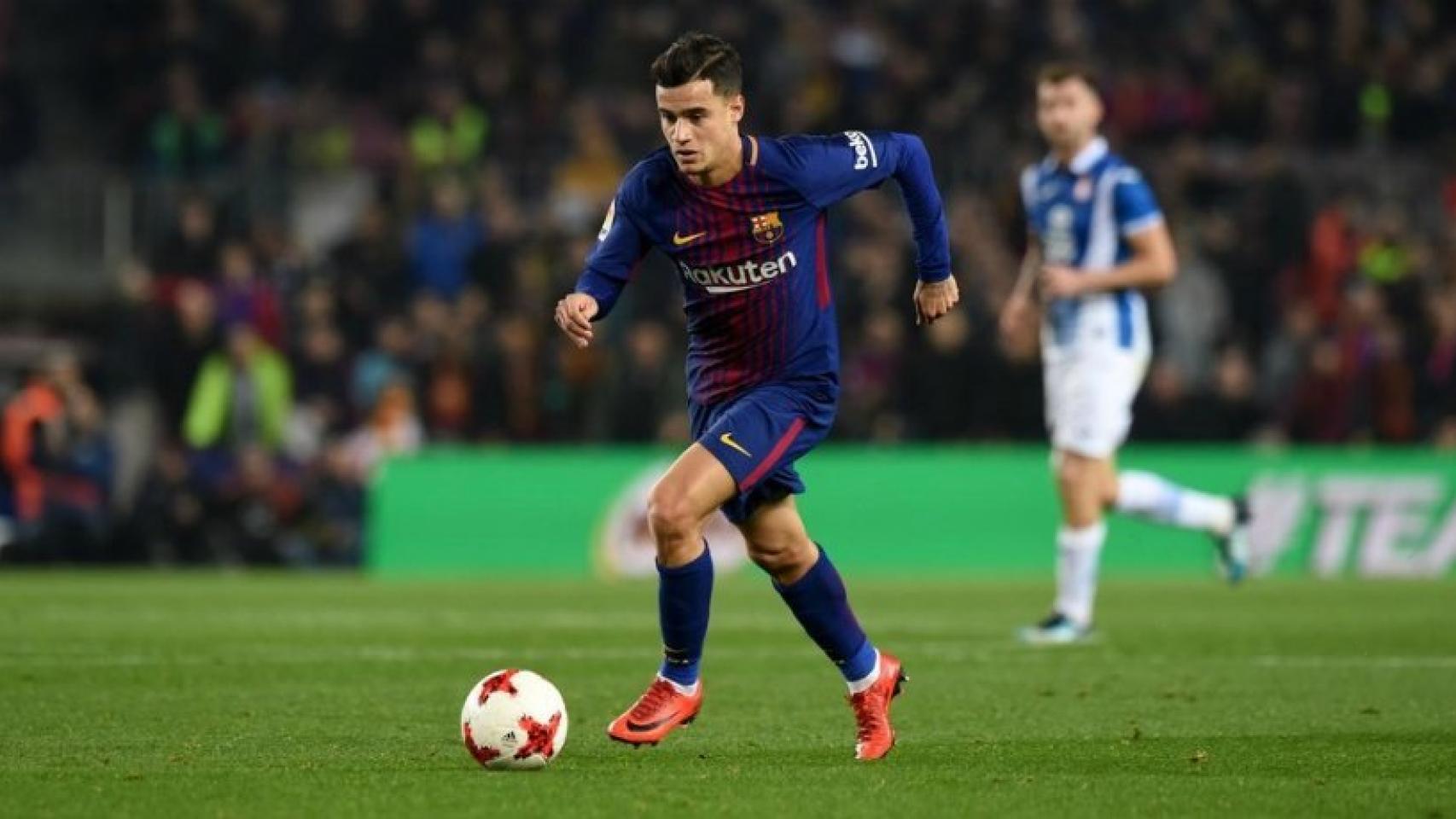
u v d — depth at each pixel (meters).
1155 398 62.00
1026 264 38.59
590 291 21.36
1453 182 76.00
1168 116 78.75
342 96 77.25
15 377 69.00
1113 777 19.89
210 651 33.03
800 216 21.42
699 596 21.14
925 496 58.28
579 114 72.94
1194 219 73.88
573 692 27.55
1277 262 71.81
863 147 21.77
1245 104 78.69
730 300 21.47
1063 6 80.31
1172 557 58.75
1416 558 58.28
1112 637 36.66
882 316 63.47
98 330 72.19
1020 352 62.22
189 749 21.78
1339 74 80.62
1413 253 74.12
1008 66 77.81
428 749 21.83
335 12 77.81
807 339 21.58
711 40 20.91
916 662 32.03
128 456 66.50
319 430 62.97
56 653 32.50
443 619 40.03
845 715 25.38
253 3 77.88
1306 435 64.50
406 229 69.88
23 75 78.31
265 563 59.25
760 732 23.73
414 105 75.56
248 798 18.17
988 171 74.56
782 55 76.25
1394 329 65.81
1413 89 80.31
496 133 74.56
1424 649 34.34
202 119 74.12
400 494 57.06
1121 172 35.97
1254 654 33.41
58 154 78.94
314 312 63.97
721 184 21.19
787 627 38.44
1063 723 24.61
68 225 72.50
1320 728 24.05
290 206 73.56
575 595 47.66
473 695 20.22
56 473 58.53
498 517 57.34
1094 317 36.31
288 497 59.53
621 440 61.97
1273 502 58.03
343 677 29.19
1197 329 70.25
